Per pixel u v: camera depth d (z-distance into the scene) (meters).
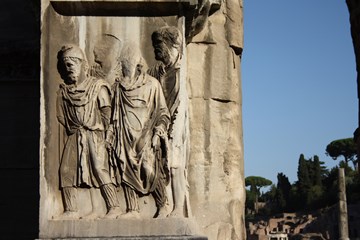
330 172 97.44
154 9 5.41
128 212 5.14
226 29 7.25
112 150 5.21
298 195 93.94
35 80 7.75
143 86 5.28
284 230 84.56
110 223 5.09
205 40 7.07
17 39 7.74
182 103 5.39
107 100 5.28
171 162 5.25
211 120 7.00
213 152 6.96
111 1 5.35
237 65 7.39
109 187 5.17
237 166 7.19
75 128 5.23
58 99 5.29
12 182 7.59
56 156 5.23
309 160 95.62
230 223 6.93
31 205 7.54
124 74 5.32
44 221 5.11
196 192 6.80
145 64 5.38
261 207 104.12
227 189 7.00
